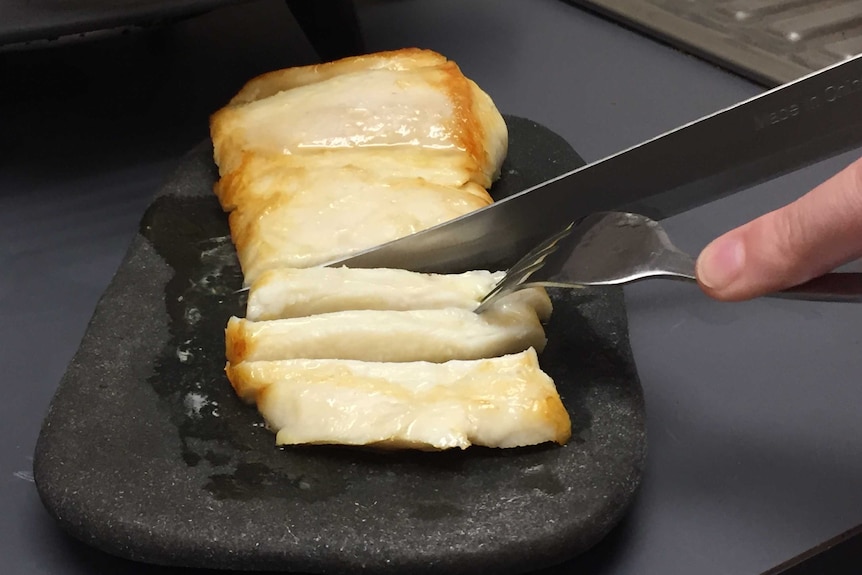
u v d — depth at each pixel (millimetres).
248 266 310
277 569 241
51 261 340
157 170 382
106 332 295
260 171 334
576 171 284
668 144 271
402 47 468
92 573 248
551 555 242
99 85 430
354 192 320
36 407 288
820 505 265
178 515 245
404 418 260
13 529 257
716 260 242
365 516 246
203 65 446
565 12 516
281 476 257
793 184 379
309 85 365
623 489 254
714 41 469
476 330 284
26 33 324
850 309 326
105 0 326
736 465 275
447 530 243
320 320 282
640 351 311
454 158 334
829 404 292
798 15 491
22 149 391
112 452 261
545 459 261
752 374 302
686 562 253
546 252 277
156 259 323
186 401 277
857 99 245
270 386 268
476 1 523
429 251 304
